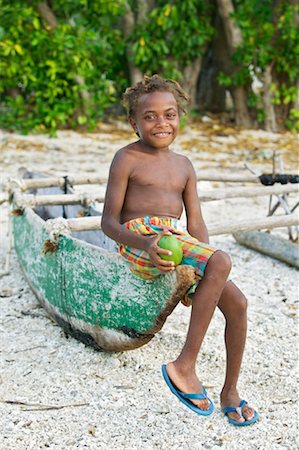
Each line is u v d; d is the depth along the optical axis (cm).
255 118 1128
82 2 998
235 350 341
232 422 348
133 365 404
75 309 412
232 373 348
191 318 320
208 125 1122
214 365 407
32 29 999
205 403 322
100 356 413
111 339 391
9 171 834
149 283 347
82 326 412
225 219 692
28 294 508
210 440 338
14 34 978
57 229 426
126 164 350
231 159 930
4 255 587
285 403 370
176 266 319
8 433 339
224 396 353
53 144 982
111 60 1088
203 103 1211
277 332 452
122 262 364
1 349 423
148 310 354
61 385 382
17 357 413
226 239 648
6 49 961
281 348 430
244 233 613
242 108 1120
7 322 461
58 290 429
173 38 1058
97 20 1050
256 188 553
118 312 376
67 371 397
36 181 551
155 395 375
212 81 1192
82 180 566
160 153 357
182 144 1001
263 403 369
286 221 514
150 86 346
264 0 1094
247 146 1002
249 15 1080
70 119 1071
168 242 314
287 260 573
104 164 883
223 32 1105
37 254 463
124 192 352
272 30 1063
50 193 603
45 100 1046
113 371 398
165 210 351
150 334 364
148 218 346
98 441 335
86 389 379
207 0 1091
